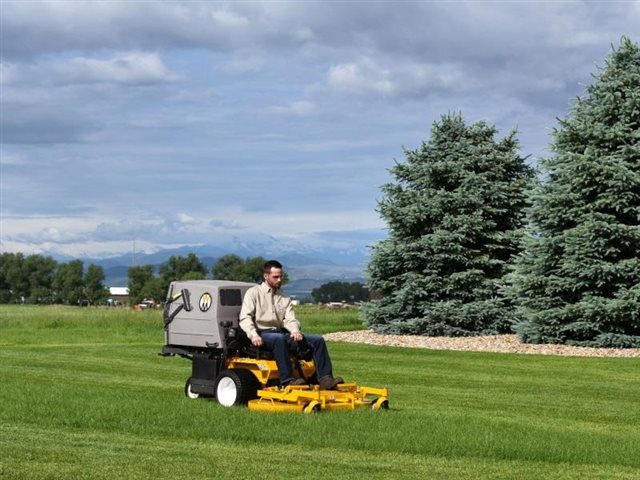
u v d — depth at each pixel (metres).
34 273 125.69
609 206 24.41
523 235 27.55
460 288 28.44
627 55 25.27
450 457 8.60
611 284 24.25
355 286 118.50
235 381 11.48
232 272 108.75
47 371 17.36
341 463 8.13
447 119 29.69
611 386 16.19
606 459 8.61
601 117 25.03
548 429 10.50
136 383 15.31
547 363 20.44
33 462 7.79
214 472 7.57
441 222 28.91
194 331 12.16
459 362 20.47
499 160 29.34
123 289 138.75
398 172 29.66
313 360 11.63
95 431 9.49
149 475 7.41
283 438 9.12
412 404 13.12
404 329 28.55
